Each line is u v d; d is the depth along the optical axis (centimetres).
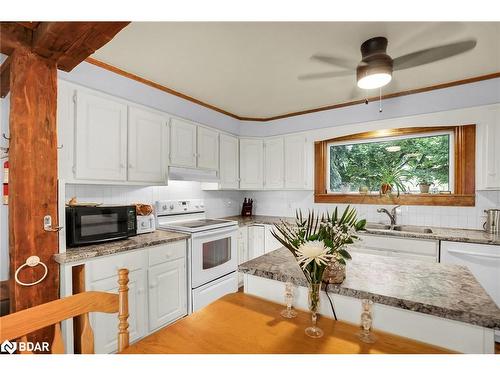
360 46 180
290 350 79
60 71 186
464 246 217
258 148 366
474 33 165
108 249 178
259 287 135
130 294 193
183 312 236
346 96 284
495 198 251
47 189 154
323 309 116
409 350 79
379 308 107
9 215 146
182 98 279
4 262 179
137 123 234
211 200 356
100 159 207
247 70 221
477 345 89
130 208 218
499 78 229
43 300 152
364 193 319
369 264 141
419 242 236
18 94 144
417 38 171
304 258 89
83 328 87
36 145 150
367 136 323
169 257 224
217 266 271
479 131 244
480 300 96
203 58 200
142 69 220
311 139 332
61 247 164
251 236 345
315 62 205
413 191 301
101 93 209
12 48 144
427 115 261
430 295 100
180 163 275
